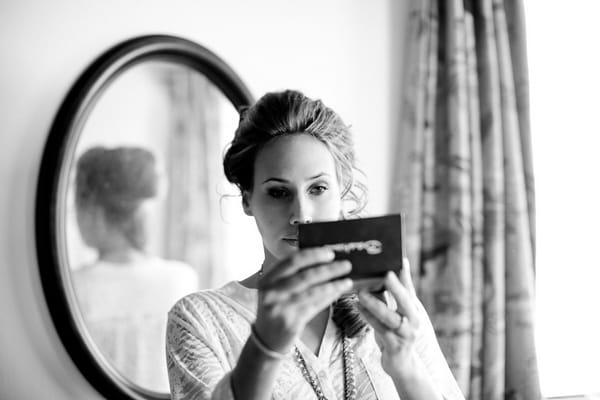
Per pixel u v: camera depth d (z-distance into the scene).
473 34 2.32
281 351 0.94
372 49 2.33
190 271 1.92
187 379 1.11
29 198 1.73
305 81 2.20
